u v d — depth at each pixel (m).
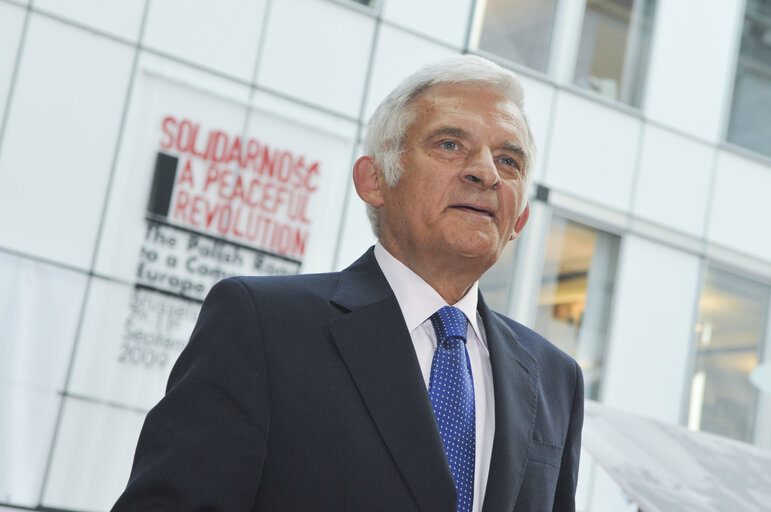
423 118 1.52
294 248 8.22
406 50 8.84
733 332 9.85
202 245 7.88
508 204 1.50
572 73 9.46
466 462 1.35
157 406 1.37
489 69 1.55
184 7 8.02
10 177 7.32
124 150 7.71
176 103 7.91
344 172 8.50
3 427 7.11
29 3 7.48
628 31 9.73
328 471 1.29
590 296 9.28
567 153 9.34
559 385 1.58
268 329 1.37
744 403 9.76
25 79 7.43
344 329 1.38
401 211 1.50
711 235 9.91
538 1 9.39
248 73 8.20
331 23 8.57
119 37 7.77
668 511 3.59
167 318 7.73
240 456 1.30
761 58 10.34
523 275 9.03
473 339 1.51
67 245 7.46
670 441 3.95
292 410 1.32
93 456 7.40
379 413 1.32
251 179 8.10
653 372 9.47
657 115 9.78
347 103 8.57
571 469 1.55
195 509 1.27
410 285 1.49
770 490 3.78
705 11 10.09
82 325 7.46
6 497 7.07
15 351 7.22
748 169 10.16
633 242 9.52
